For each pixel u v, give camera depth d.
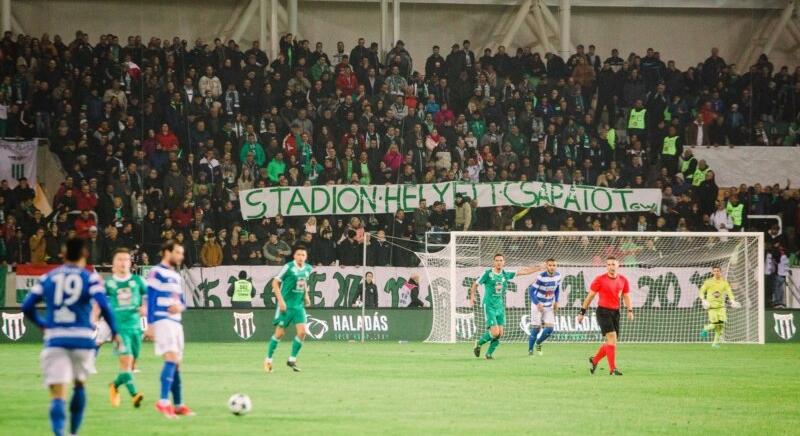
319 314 55.69
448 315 56.06
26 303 17.98
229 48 63.59
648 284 58.22
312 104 63.91
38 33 70.75
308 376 32.38
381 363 38.38
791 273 60.31
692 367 37.66
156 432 19.58
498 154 64.38
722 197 65.69
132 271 53.69
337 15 75.00
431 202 61.03
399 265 58.94
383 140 62.44
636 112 65.75
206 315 54.56
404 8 75.88
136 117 60.16
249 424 20.80
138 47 62.59
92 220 54.53
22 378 31.16
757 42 78.12
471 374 33.59
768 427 21.30
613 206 62.84
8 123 59.19
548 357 42.72
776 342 57.38
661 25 78.38
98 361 39.19
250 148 60.44
